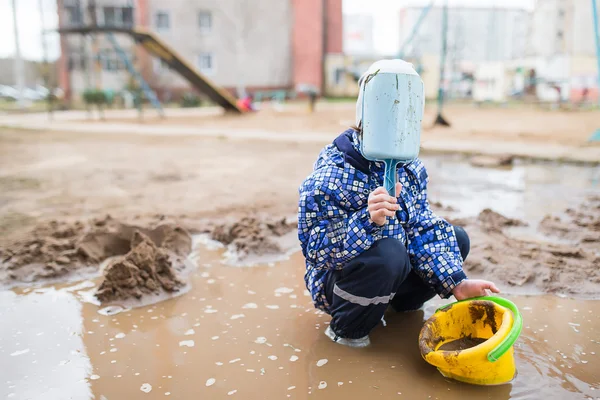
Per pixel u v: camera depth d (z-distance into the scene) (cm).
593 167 614
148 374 188
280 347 206
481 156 679
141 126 1255
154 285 257
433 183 525
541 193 474
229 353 202
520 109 1845
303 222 192
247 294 259
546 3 2491
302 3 2838
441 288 202
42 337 216
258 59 2834
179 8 2692
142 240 285
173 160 686
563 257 292
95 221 337
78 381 184
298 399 172
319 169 194
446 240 203
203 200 443
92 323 229
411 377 183
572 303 243
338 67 2975
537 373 183
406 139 173
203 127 1225
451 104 2348
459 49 2950
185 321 230
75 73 2612
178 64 1558
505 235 334
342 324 203
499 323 189
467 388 175
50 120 1470
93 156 725
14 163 661
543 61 2469
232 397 174
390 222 191
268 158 704
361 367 190
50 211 406
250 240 320
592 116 1416
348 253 185
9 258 292
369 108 173
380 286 187
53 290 265
